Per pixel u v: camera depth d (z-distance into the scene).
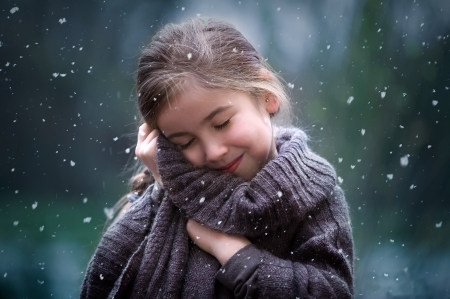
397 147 6.90
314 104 7.49
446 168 6.69
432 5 7.28
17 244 6.66
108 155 10.84
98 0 10.63
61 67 10.91
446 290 4.17
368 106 7.19
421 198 6.62
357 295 4.09
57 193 10.57
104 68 10.88
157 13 10.68
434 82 7.13
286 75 8.51
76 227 7.85
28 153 10.80
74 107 10.95
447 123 6.95
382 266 4.67
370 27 7.50
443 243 5.46
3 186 10.56
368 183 6.78
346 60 7.64
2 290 4.84
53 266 5.63
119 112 10.88
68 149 10.86
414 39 7.36
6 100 10.75
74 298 4.70
